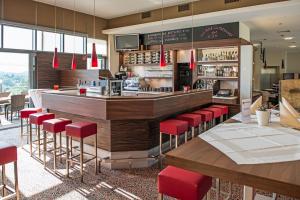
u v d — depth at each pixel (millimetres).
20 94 7016
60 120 3900
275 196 2689
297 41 11141
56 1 6684
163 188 1730
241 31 6691
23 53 6766
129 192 3074
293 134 2096
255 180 1261
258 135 2066
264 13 5746
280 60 14883
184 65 7660
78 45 7961
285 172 1292
